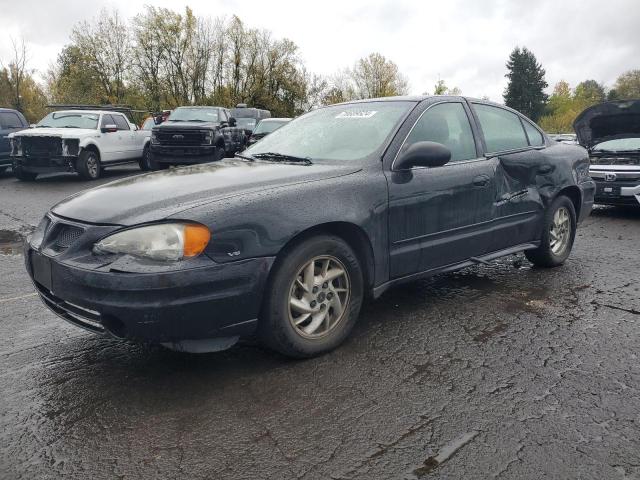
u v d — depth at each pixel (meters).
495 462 2.33
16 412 2.78
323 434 2.55
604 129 9.98
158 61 41.03
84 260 2.86
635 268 5.52
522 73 84.25
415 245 3.84
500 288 4.80
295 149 4.17
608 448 2.42
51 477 2.28
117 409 2.80
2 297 4.69
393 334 3.74
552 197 5.10
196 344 2.95
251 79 43.53
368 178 3.56
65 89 39.72
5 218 9.01
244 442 2.50
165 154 14.48
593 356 3.38
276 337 3.15
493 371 3.18
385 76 59.62
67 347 3.59
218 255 2.85
